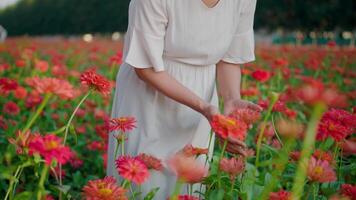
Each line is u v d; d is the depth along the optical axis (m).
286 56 7.48
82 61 8.23
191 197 1.52
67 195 1.71
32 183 2.27
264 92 4.24
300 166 1.23
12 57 7.84
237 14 1.98
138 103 2.04
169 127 2.03
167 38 1.91
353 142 2.02
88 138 3.66
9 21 41.56
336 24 21.58
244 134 1.33
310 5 21.61
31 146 1.26
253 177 1.59
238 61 2.13
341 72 5.05
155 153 2.00
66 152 1.28
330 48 7.29
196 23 1.87
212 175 1.67
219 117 1.33
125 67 2.12
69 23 34.91
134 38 1.87
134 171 1.39
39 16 38.22
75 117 3.63
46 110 3.63
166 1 1.83
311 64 5.13
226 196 1.61
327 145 1.84
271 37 23.36
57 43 14.27
